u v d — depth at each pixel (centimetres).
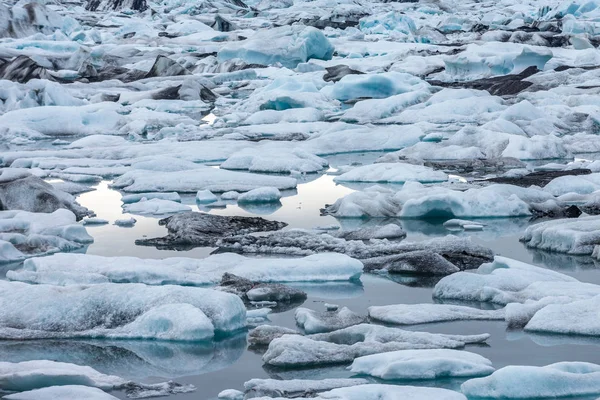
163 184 3061
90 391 1166
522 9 15275
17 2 14725
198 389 1240
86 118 5169
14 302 1555
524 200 2612
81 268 1845
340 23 13188
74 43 9394
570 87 5875
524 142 3806
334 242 2117
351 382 1227
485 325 1522
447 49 9325
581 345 1401
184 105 6325
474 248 2014
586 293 1614
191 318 1459
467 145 3906
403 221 2488
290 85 6156
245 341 1455
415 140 4247
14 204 2558
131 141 4638
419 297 1705
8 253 2045
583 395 1185
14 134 4831
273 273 1839
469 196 2544
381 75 6212
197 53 9175
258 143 4134
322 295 1727
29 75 6775
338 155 4100
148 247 2162
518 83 6181
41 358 1374
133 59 8900
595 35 10475
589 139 4103
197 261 1908
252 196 2806
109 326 1500
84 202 2867
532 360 1330
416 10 16100
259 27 13038
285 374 1294
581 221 2203
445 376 1262
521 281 1712
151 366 1338
